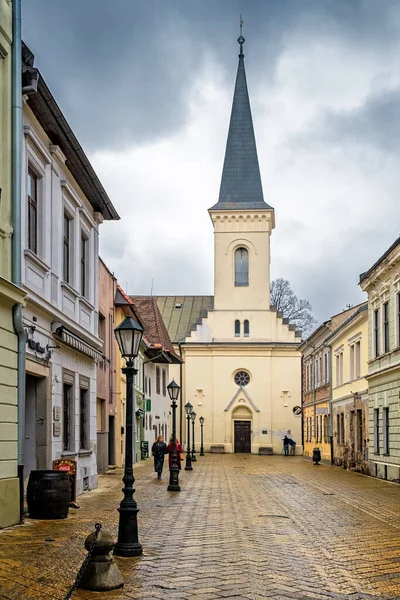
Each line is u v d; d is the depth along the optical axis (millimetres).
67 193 20156
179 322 74375
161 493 23281
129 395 12125
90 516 16000
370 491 25266
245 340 66812
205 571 10375
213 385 66500
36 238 17438
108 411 32812
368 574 10438
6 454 14000
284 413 65750
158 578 9844
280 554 11969
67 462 18109
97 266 24828
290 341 66562
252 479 31172
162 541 13102
